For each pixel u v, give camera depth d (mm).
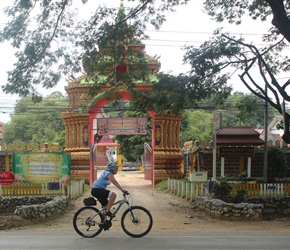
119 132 28844
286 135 17047
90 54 17703
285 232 11234
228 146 24156
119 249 8258
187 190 19812
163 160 29547
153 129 29812
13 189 18797
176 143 30594
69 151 29969
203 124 67562
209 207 15117
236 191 16672
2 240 9516
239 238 9836
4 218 12938
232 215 13805
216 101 19078
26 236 10234
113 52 18672
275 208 16969
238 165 25109
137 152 53500
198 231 11414
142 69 19562
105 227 9641
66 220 13812
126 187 29172
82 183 23875
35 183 18984
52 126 63062
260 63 17641
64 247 8508
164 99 18000
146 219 9945
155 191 25734
